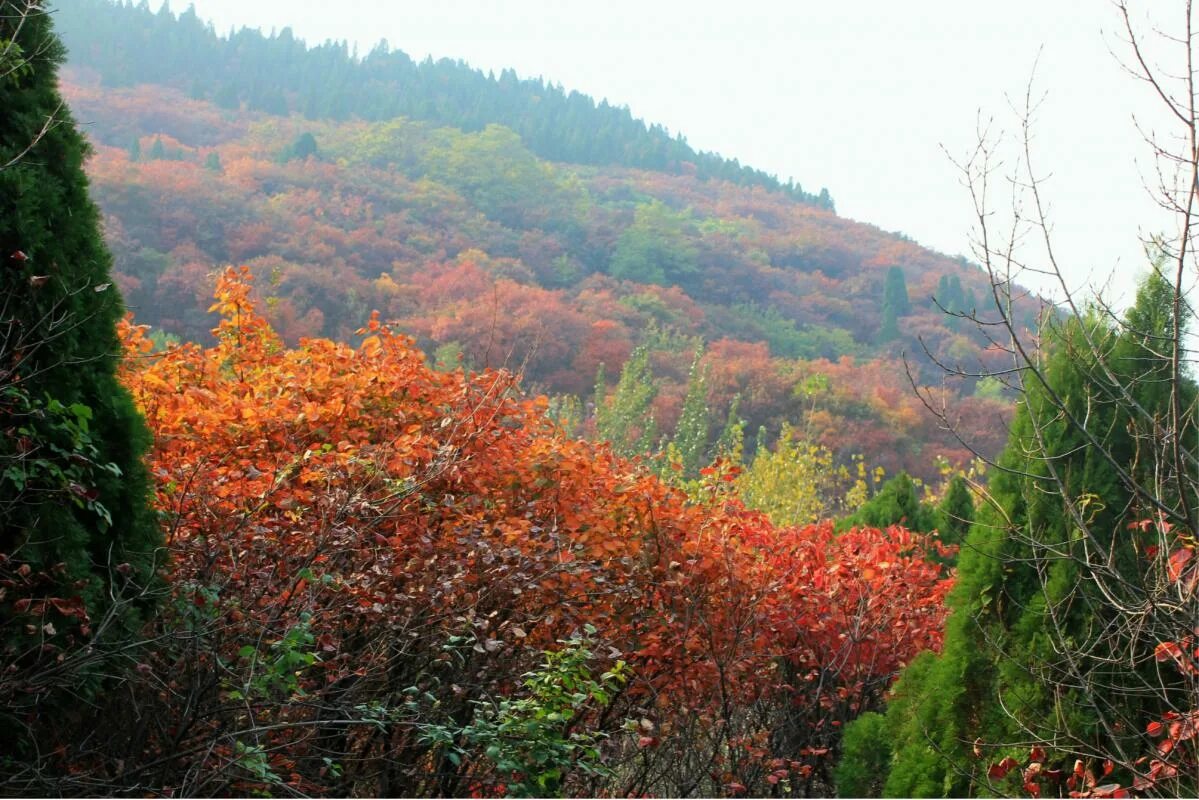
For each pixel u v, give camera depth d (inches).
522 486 272.4
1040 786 176.6
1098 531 187.5
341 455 232.1
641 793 264.2
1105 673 176.6
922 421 2182.6
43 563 164.1
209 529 213.6
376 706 189.8
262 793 171.6
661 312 3380.9
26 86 180.2
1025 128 151.4
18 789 151.8
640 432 1268.5
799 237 4972.9
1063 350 195.8
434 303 2726.4
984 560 198.5
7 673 153.9
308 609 190.4
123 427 182.9
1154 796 160.4
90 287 181.0
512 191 4613.7
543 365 2349.9
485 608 237.0
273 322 2206.0
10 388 157.2
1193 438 189.8
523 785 173.9
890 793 202.8
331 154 4842.5
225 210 2974.9
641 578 265.3
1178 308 135.3
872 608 323.0
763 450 710.5
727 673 277.3
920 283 4365.2
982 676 193.9
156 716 177.3
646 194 6176.2
